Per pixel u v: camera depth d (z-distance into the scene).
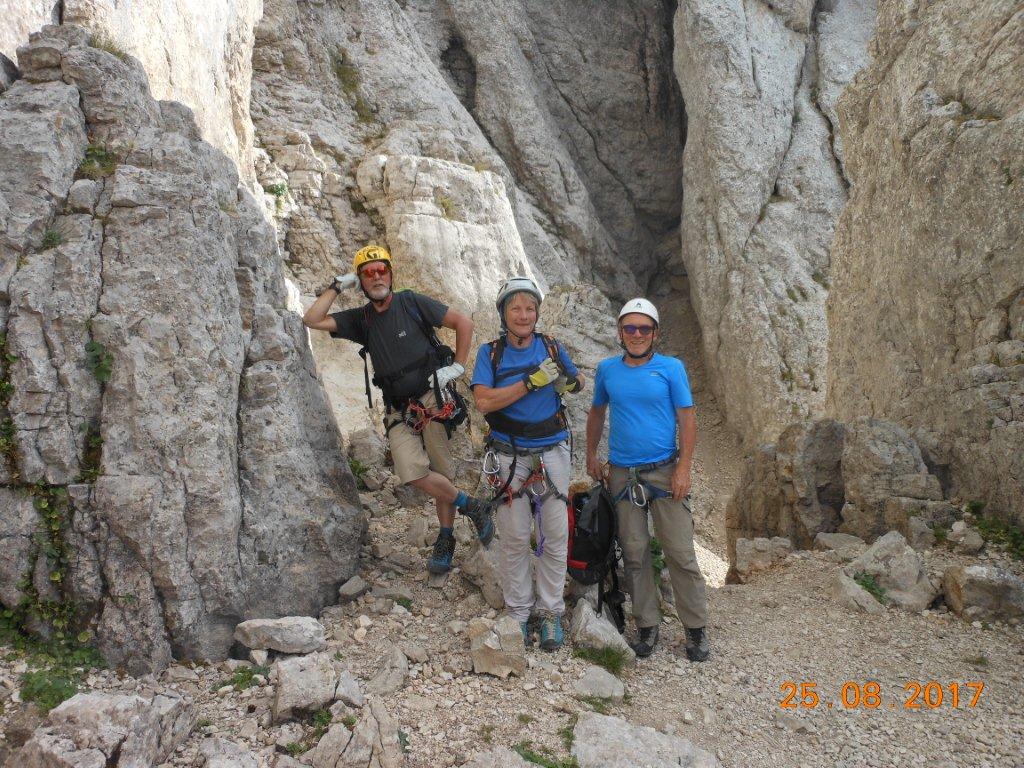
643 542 4.10
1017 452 5.52
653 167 19.11
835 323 9.50
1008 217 6.07
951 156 6.76
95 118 3.93
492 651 3.70
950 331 6.74
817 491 6.69
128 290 3.62
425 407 4.29
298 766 2.92
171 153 3.91
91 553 3.38
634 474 4.02
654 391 3.97
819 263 14.75
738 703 3.78
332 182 10.31
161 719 2.90
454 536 4.89
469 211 10.52
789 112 15.84
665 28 19.02
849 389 8.80
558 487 3.84
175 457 3.54
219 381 3.80
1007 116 6.39
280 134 10.43
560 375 3.71
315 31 11.95
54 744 2.62
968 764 3.35
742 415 14.37
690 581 4.08
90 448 3.47
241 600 3.74
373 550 4.91
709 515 12.54
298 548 4.11
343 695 3.25
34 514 3.35
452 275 9.94
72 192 3.68
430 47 16.84
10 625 3.32
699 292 15.60
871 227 8.49
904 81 7.91
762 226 14.98
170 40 6.24
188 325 3.72
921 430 6.59
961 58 7.05
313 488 4.25
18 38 4.21
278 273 4.65
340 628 4.05
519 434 3.80
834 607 5.02
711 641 4.47
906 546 5.29
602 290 17.23
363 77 12.30
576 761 3.10
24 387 3.35
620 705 3.62
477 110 16.98
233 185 4.61
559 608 3.97
